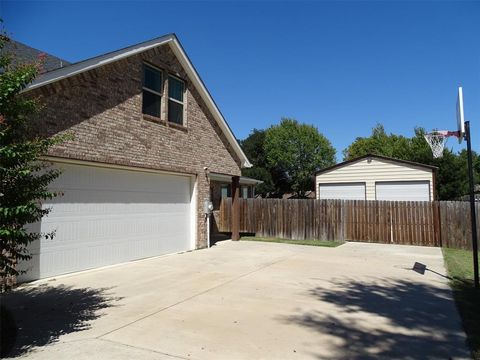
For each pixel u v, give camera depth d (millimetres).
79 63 8953
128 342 4926
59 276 8742
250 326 5562
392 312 6289
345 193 23375
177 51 12695
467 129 8305
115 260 10406
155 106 12023
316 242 16375
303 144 46281
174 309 6363
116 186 10484
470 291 7723
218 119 14961
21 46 10898
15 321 5699
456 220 15141
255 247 14469
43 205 8391
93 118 9477
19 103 4688
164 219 12398
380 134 52531
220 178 18766
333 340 5047
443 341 5020
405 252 13539
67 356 4465
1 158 4309
